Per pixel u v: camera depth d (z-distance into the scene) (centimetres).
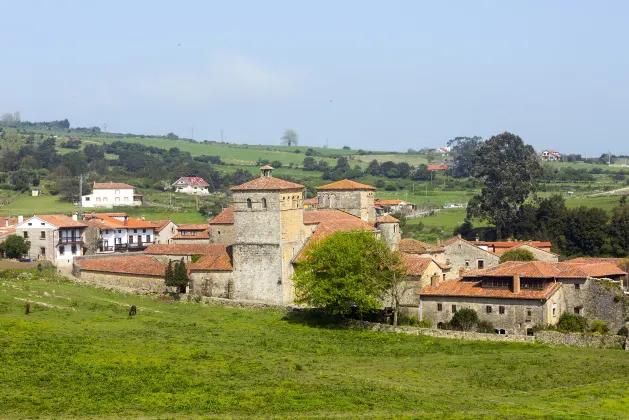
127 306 15088
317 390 9662
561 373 11106
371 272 14538
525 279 13775
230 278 16438
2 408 8244
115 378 9681
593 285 13725
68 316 13350
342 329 14312
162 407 8650
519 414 8962
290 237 16362
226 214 19600
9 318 12425
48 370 9819
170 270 16675
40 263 18825
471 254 19325
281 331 13888
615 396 10006
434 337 13625
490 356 12194
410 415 8669
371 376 10794
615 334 13300
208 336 12812
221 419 8231
